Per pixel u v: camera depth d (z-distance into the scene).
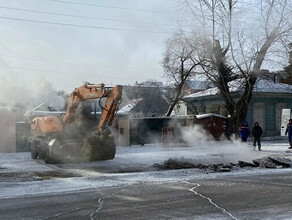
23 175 13.51
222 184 11.12
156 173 13.50
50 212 7.95
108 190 10.46
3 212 8.02
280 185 10.77
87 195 9.79
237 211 7.70
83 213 7.79
